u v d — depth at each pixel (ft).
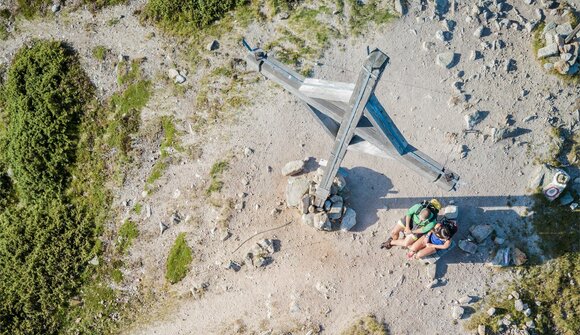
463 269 41.47
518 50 45.39
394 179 43.37
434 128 44.04
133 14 51.88
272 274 42.68
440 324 40.78
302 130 45.27
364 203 43.09
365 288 41.68
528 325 40.24
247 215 43.96
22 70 51.49
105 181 47.91
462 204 42.52
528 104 44.14
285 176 44.34
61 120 49.47
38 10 53.62
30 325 45.24
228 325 42.47
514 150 43.34
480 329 40.01
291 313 41.91
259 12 49.06
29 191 48.57
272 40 48.01
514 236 41.83
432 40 45.88
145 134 48.03
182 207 45.47
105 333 44.70
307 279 42.24
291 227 43.24
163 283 44.47
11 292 45.88
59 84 50.75
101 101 50.14
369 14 47.16
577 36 44.78
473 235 41.37
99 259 46.11
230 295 43.04
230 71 47.75
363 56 46.29
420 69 45.29
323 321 41.52
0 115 51.65
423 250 39.52
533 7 46.42
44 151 48.83
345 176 43.60
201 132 46.80
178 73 48.78
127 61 50.37
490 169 43.01
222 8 49.60
